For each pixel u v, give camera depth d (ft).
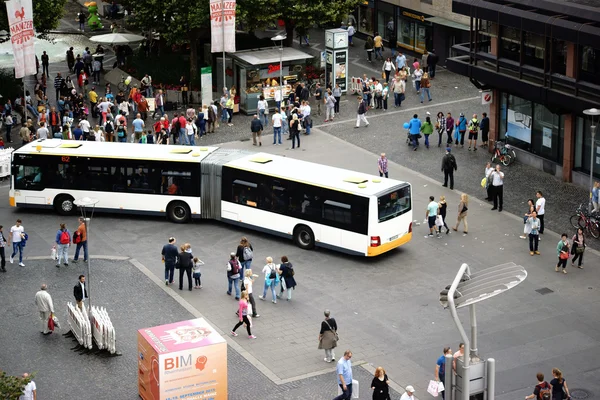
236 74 213.05
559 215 153.58
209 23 216.33
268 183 147.33
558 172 168.55
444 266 137.49
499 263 137.69
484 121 182.29
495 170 154.30
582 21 150.00
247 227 151.43
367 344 116.16
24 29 185.88
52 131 192.75
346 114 206.59
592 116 146.92
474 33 173.78
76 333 115.96
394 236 140.05
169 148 159.22
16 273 136.67
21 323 121.60
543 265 136.67
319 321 122.11
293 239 146.51
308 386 106.63
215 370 100.22
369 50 241.14
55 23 219.82
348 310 124.98
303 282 133.69
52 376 108.68
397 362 111.96
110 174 156.97
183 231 153.17
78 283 130.52
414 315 123.44
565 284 131.03
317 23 232.32
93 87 228.84
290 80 215.10
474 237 147.02
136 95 204.74
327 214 141.69
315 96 208.13
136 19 224.33
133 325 120.88
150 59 234.99
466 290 68.23
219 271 137.59
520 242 144.66
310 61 231.71
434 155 181.57
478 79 174.70
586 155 163.63
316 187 142.10
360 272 136.56
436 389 101.04
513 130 177.99
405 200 140.87
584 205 153.69
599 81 150.41
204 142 192.24
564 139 165.37
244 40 237.04
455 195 162.81
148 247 146.72
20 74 189.06
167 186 155.43
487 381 67.26
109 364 111.34
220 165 151.84
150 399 100.94
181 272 130.31
